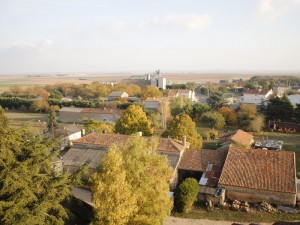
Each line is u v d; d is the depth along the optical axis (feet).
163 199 94.99
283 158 130.52
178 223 110.01
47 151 93.61
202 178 134.00
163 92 492.13
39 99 429.38
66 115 346.33
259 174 125.70
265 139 245.04
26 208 79.51
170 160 144.36
